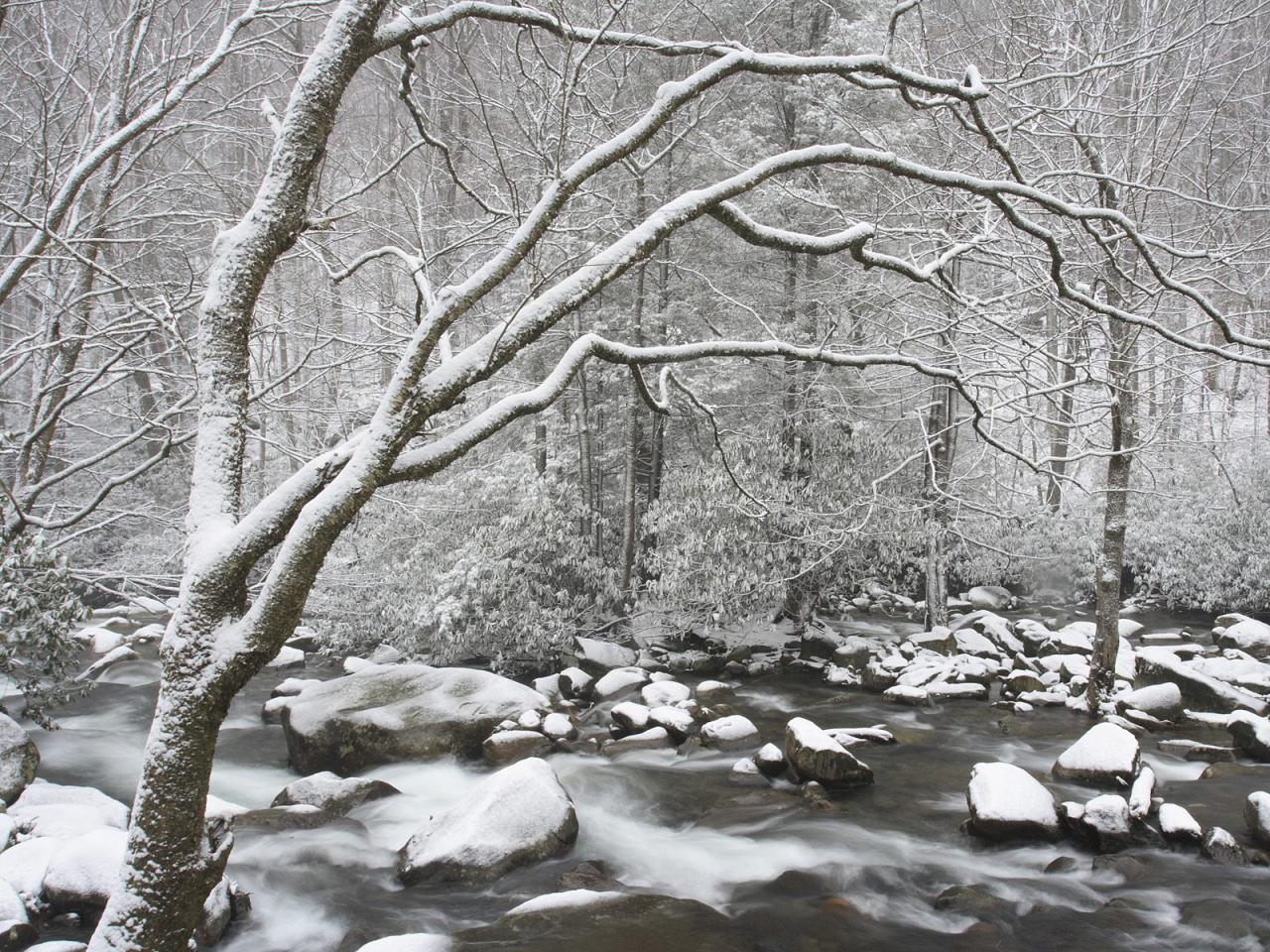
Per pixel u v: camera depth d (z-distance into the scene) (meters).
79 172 6.95
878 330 11.92
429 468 2.66
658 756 9.12
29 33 9.34
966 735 9.84
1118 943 5.41
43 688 10.04
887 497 12.89
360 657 14.20
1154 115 9.37
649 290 16.52
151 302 8.88
